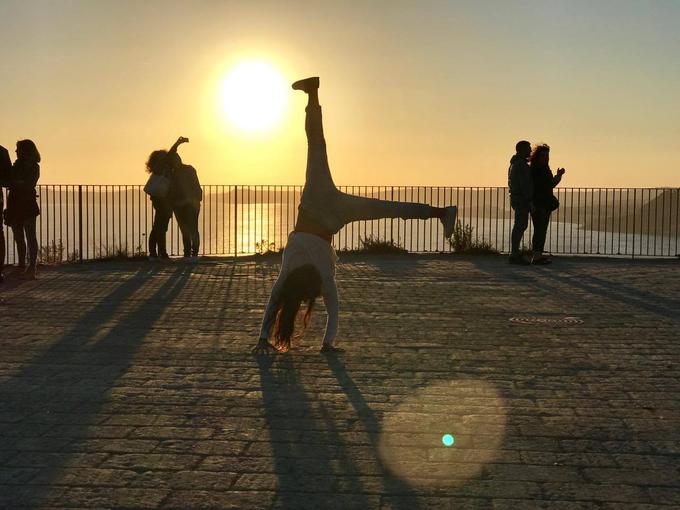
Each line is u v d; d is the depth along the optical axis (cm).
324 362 767
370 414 593
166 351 816
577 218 2030
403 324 973
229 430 553
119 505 425
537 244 1684
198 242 1716
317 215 800
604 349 831
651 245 2225
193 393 651
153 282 1377
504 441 532
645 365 758
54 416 586
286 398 637
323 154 811
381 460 495
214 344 852
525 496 439
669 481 462
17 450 512
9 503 428
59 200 2008
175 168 1672
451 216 800
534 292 1259
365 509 419
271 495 439
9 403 621
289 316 787
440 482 459
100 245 1914
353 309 1084
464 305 1121
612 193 1994
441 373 724
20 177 1384
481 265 1672
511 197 1689
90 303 1134
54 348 828
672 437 542
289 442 528
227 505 425
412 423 571
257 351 812
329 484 455
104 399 632
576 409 609
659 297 1209
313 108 813
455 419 581
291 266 798
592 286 1335
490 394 652
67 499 433
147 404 619
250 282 1384
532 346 845
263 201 2005
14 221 1412
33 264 1402
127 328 943
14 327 945
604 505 427
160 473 471
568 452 511
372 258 1825
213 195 2002
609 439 537
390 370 735
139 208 2156
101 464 486
